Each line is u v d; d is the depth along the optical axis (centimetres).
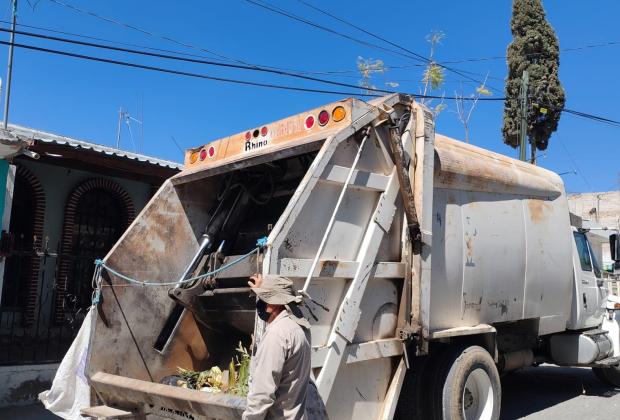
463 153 589
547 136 2181
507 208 643
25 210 1086
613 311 853
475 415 568
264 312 346
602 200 3538
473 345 562
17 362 739
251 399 314
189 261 555
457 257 560
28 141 788
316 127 480
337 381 420
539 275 682
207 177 561
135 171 974
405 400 527
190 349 533
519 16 2239
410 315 480
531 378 983
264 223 552
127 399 441
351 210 448
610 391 880
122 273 502
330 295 422
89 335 479
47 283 1077
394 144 479
